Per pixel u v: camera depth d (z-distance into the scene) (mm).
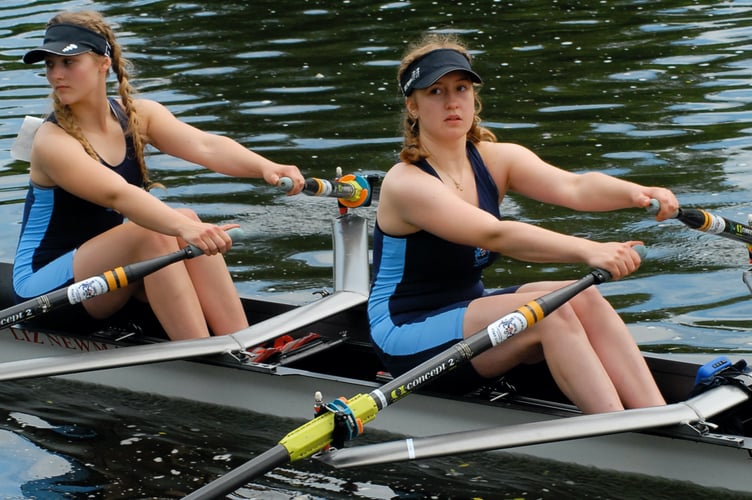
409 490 12273
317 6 36688
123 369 14992
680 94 26312
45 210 14836
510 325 11391
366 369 15094
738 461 11266
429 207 12148
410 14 34969
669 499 11789
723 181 20969
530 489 12188
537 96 26734
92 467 13039
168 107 26578
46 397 14984
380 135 24234
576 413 11922
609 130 24219
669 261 18266
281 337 15422
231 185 22469
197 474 12820
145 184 15266
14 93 27641
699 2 34938
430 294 12852
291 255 19078
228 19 35219
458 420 12758
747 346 15312
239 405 14195
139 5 37469
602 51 30109
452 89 12281
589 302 12172
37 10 36188
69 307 14914
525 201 21141
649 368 13219
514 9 35188
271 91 27656
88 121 14484
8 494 12398
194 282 14680
